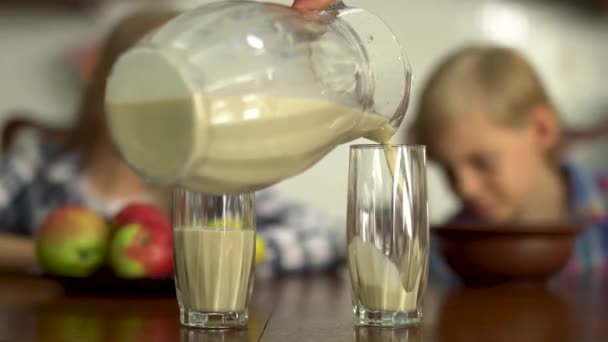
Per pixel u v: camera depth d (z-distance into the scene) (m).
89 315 0.97
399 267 0.91
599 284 1.37
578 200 2.11
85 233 1.21
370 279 0.91
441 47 2.50
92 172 2.07
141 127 0.79
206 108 0.77
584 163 2.45
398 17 2.50
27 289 1.19
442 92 2.05
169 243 1.18
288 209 1.81
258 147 0.80
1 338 0.83
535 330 0.90
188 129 0.77
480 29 2.49
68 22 2.47
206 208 0.89
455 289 1.29
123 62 0.80
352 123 0.87
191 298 0.89
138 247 1.17
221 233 0.89
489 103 2.04
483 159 2.04
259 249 1.30
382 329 0.89
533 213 2.10
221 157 0.79
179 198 0.90
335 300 1.12
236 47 0.79
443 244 1.36
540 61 2.49
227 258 0.89
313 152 0.85
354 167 0.92
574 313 1.03
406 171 0.91
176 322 0.92
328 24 0.86
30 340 0.82
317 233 1.67
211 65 0.78
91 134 2.08
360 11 0.89
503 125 2.04
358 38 0.88
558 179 2.14
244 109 0.78
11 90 2.48
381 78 0.88
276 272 1.55
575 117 2.49
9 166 2.15
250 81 0.79
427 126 2.07
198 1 2.50
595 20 2.48
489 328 0.91
